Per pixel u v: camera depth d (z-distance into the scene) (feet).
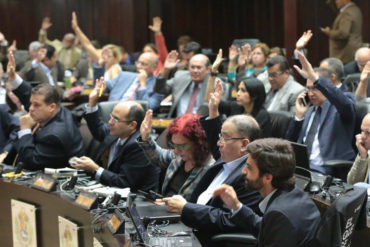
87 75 42.22
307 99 21.20
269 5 49.78
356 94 21.02
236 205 11.76
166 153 16.63
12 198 16.42
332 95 18.75
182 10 52.65
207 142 15.08
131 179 17.16
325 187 14.49
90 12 54.08
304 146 14.92
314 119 19.95
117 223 11.99
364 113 19.15
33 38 57.36
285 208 10.49
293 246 10.30
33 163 18.67
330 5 37.29
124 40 51.19
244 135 13.64
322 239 10.51
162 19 52.34
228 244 12.88
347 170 19.07
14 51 42.63
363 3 42.63
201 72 25.68
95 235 12.78
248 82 21.03
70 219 14.15
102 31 52.95
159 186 17.70
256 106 21.17
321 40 40.19
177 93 26.37
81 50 48.32
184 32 52.80
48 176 15.51
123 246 11.32
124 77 28.53
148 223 12.44
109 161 19.03
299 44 23.97
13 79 21.33
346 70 30.22
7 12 57.11
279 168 10.78
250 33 51.42
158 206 14.21
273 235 10.38
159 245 11.53
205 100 24.97
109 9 52.21
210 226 12.75
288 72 24.06
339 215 10.61
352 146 19.53
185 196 15.01
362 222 11.80
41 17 57.21
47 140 18.74
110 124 17.66
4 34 57.06
